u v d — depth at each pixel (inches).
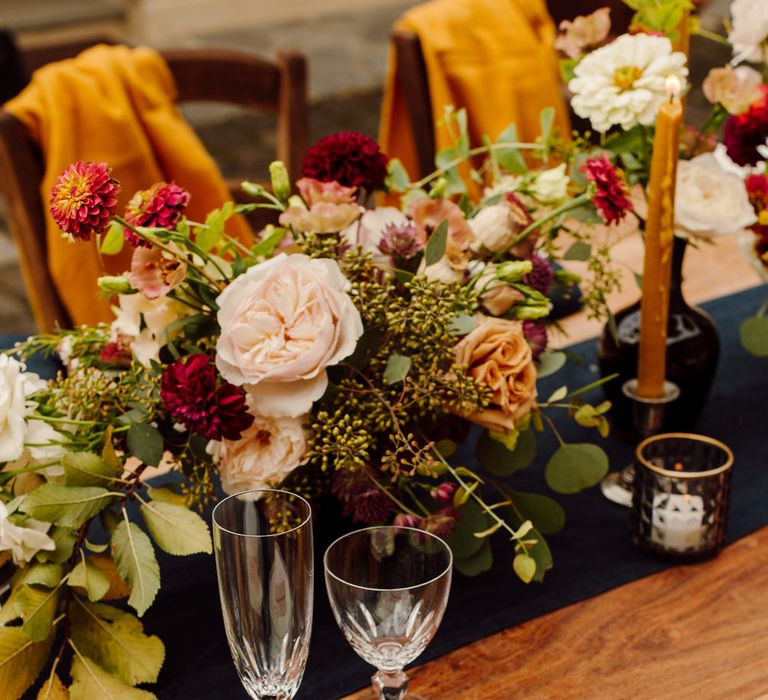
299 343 34.0
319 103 215.3
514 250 42.3
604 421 41.1
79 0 272.1
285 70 75.8
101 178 33.8
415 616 30.4
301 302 34.2
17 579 36.9
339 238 40.5
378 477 38.0
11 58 102.9
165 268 36.3
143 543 35.7
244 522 33.1
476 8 77.9
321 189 40.2
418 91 77.2
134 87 69.4
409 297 39.8
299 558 30.6
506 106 77.8
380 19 283.1
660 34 46.1
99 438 37.7
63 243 66.8
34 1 269.4
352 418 37.3
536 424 41.1
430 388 36.4
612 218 40.8
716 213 46.5
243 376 34.3
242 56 75.3
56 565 35.8
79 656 35.7
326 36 267.7
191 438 38.0
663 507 41.4
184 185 71.2
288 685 32.2
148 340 38.8
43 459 37.1
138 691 35.0
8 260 155.4
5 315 140.0
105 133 67.3
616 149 48.4
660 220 43.8
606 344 49.9
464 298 38.0
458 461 48.9
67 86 66.5
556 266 51.0
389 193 45.0
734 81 49.0
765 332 49.8
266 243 39.5
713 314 62.2
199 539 35.5
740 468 48.6
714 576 41.3
